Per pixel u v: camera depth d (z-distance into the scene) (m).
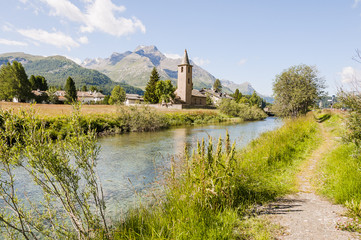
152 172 10.38
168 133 25.84
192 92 87.12
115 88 99.69
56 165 3.04
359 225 3.77
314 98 30.78
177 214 4.12
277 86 30.36
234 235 3.59
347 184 5.22
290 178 6.89
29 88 80.25
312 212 4.48
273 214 4.46
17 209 3.01
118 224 4.61
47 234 3.37
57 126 17.28
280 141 10.86
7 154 2.85
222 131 27.48
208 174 4.80
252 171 6.68
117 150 15.63
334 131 15.30
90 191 3.51
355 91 6.56
